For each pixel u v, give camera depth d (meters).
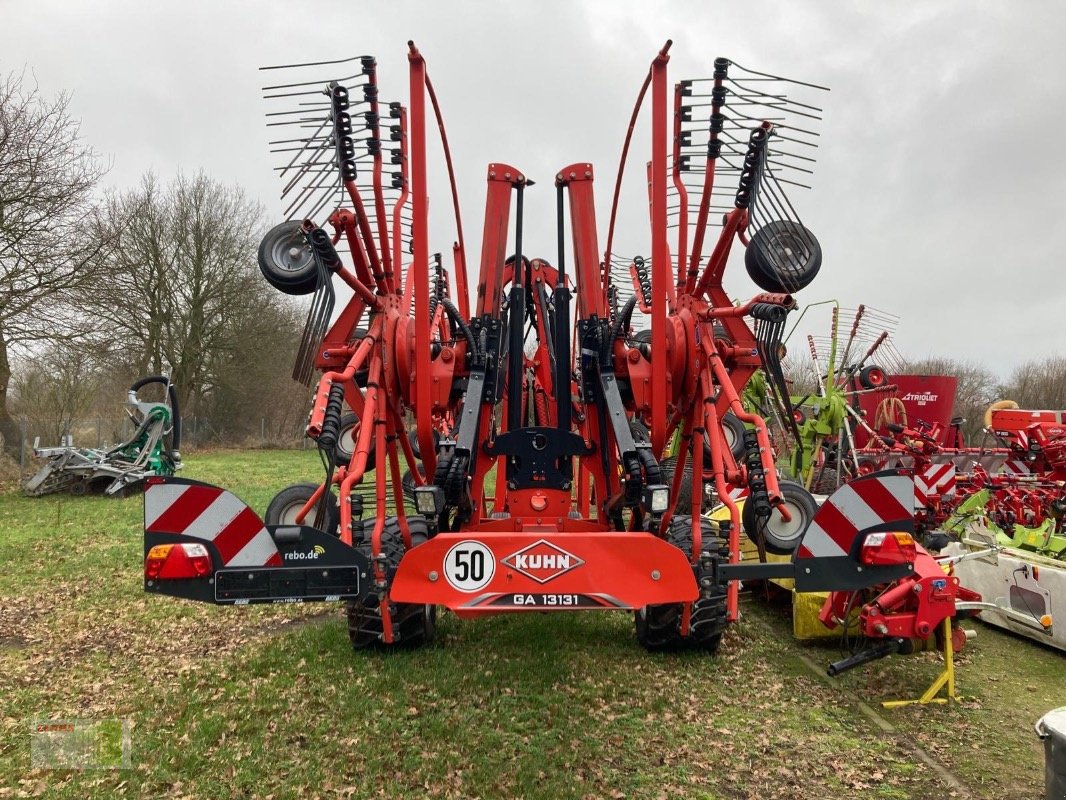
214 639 5.00
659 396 3.74
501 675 4.21
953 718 3.78
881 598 3.89
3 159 14.37
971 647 4.85
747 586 6.17
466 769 3.19
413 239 3.53
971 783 3.14
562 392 4.43
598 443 4.38
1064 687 4.20
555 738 3.49
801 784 3.13
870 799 3.01
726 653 4.66
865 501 3.23
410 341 4.04
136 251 25.14
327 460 3.50
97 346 16.45
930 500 7.27
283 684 4.08
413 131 3.45
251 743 3.41
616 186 4.89
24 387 21.00
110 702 3.91
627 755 3.36
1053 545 5.40
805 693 4.07
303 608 5.75
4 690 4.08
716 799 3.01
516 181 4.48
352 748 3.37
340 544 2.94
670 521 4.19
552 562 3.15
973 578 5.42
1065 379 29.61
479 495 4.27
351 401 4.07
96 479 13.05
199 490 2.88
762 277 3.74
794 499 4.68
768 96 3.53
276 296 28.98
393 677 4.12
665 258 3.63
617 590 3.15
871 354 11.01
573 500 5.74
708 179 3.65
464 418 3.90
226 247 26.91
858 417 9.58
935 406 11.79
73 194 15.06
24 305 14.59
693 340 3.97
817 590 3.18
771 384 4.10
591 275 4.30
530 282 4.98
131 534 8.96
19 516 10.43
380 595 3.26
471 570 3.16
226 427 30.17
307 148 3.41
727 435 6.98
